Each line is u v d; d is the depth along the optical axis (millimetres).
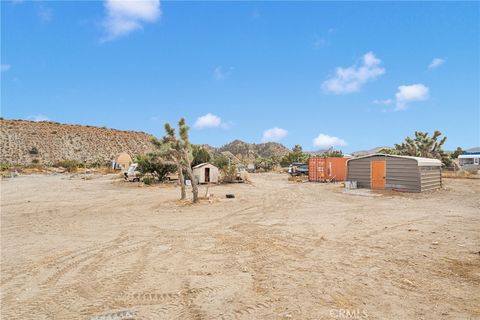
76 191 27938
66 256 8664
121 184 35062
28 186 33281
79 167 76250
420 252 7980
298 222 12531
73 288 6363
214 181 33688
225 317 4922
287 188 27594
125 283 6512
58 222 14039
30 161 93812
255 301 5457
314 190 25203
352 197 20188
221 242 9688
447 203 16750
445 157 43750
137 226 12648
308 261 7574
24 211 17328
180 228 12016
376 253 8031
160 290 6070
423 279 6230
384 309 5043
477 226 10859
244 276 6695
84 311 5324
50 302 5734
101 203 20156
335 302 5328
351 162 25734
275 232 10844
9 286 6578
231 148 168250
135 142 130375
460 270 6652
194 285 6250
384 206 16094
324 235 10180
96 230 12125
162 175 35562
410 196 19812
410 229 10594
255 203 18422
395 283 6070
